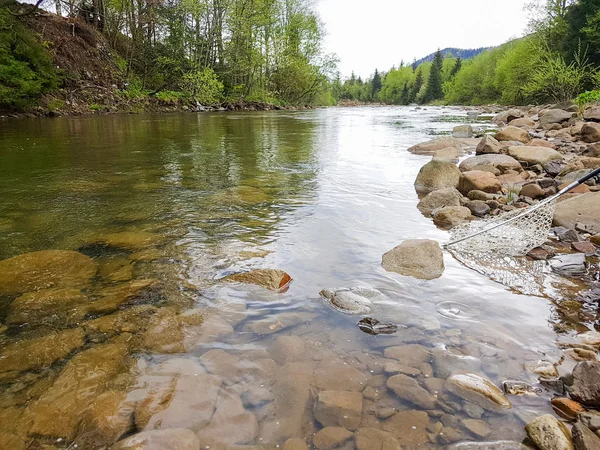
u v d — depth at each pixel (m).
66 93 18.20
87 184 5.08
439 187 5.19
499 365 1.81
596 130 9.00
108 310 2.20
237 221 3.77
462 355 1.88
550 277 2.76
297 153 8.04
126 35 25.50
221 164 6.66
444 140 8.77
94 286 2.47
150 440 1.37
